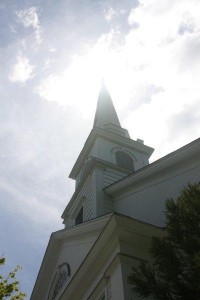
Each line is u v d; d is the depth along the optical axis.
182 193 7.32
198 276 5.99
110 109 33.25
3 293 14.25
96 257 11.30
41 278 17.09
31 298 17.47
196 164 13.40
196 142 13.15
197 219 6.48
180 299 6.20
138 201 16.02
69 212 23.19
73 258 14.45
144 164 23.89
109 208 17.97
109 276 10.28
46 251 16.77
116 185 18.03
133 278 6.84
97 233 13.30
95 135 24.08
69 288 12.61
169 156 14.30
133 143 24.88
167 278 6.47
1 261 15.00
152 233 10.65
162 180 14.91
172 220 6.84
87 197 20.33
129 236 10.53
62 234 15.83
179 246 6.69
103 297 10.41
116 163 22.59
